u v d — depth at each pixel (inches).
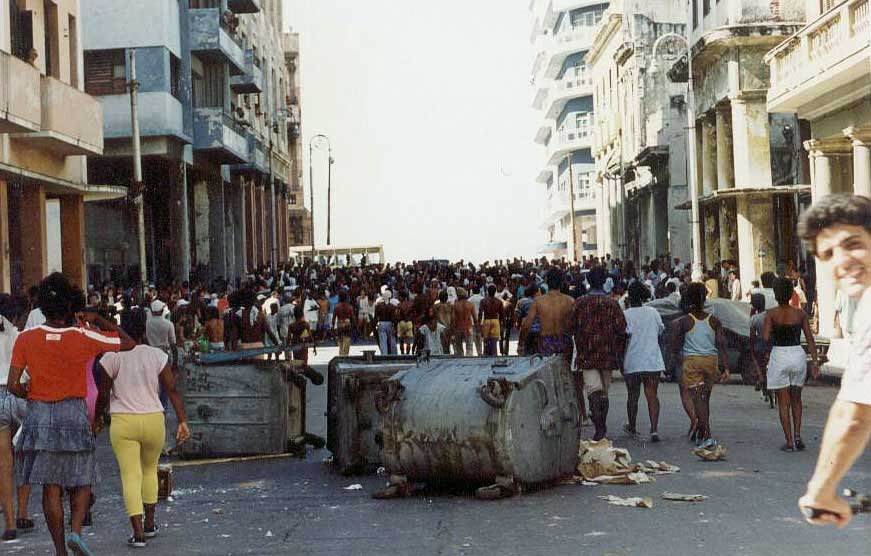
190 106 1908.2
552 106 4547.2
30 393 358.3
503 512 423.2
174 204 1897.1
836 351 1069.1
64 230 1327.5
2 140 1077.1
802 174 1505.9
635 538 369.7
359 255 4020.7
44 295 364.8
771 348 566.9
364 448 539.5
